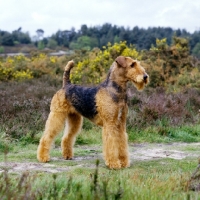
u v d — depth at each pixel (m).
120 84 6.27
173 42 24.50
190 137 10.12
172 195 4.11
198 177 4.68
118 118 6.34
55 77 21.78
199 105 13.77
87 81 19.36
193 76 19.97
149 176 5.34
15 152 7.97
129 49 22.09
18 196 3.54
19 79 22.39
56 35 78.81
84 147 8.88
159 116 11.38
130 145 9.23
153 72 20.02
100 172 5.95
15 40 80.38
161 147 8.94
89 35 72.31
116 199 3.60
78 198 3.65
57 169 6.38
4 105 11.45
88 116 6.70
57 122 7.02
